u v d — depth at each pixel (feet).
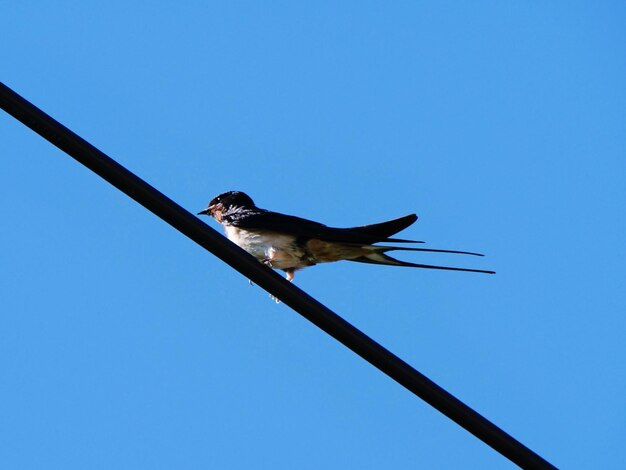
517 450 32.19
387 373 33.17
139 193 33.35
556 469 32.07
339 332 33.71
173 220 33.65
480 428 32.32
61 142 32.45
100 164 32.86
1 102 31.91
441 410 32.68
